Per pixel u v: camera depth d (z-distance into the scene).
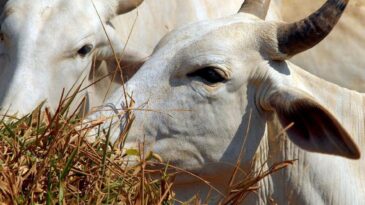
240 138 13.84
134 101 13.71
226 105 13.77
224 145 13.84
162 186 12.25
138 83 13.97
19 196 11.30
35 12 16.86
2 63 16.95
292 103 13.14
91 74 17.59
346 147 12.65
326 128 12.89
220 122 13.78
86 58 17.11
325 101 14.25
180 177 14.05
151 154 13.21
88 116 13.87
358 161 14.30
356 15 21.09
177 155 13.88
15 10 16.89
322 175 14.02
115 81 17.62
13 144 11.95
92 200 11.65
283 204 14.12
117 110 13.83
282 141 13.95
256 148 13.89
